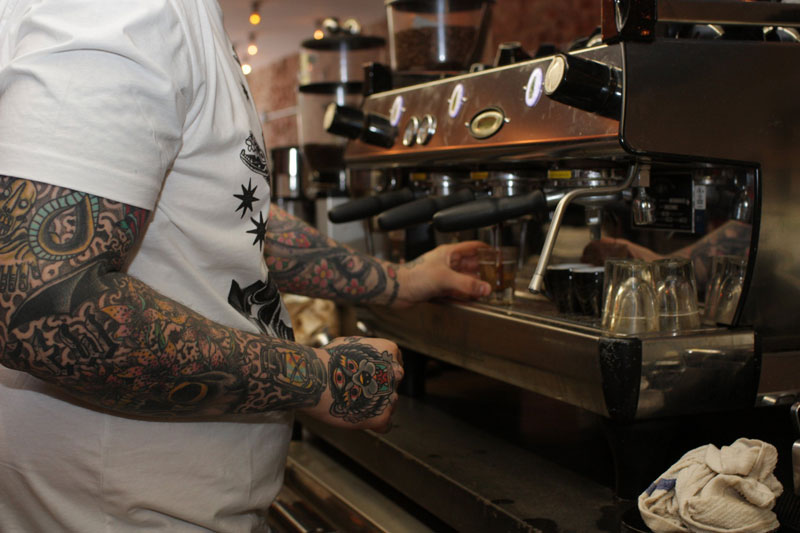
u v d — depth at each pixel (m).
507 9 2.85
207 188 0.65
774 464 0.67
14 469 0.65
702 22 0.78
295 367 0.66
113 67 0.54
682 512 0.65
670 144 0.78
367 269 1.05
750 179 0.82
